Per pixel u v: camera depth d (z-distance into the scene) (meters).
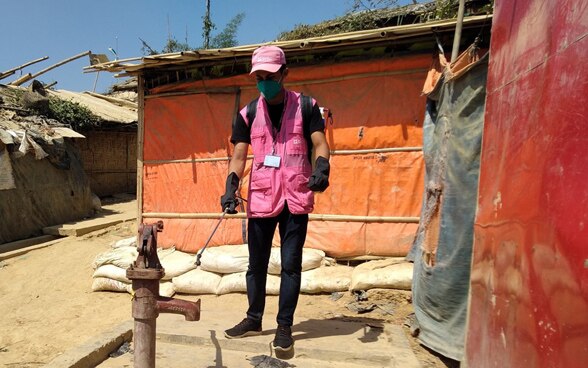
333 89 5.40
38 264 7.07
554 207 1.63
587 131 1.44
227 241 5.85
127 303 5.35
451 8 7.29
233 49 5.21
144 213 6.39
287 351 2.80
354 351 2.83
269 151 2.86
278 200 2.83
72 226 9.14
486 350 2.25
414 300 3.61
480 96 2.96
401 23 8.80
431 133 4.00
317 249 5.41
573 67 1.56
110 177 13.88
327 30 9.62
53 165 9.76
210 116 5.96
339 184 5.39
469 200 2.98
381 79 5.22
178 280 5.21
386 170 5.23
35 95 11.24
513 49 2.22
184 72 6.20
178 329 3.20
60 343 4.49
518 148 2.04
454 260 3.02
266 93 2.77
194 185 6.08
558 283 1.56
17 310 5.44
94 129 13.00
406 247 5.16
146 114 6.36
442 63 3.85
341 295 4.68
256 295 3.00
